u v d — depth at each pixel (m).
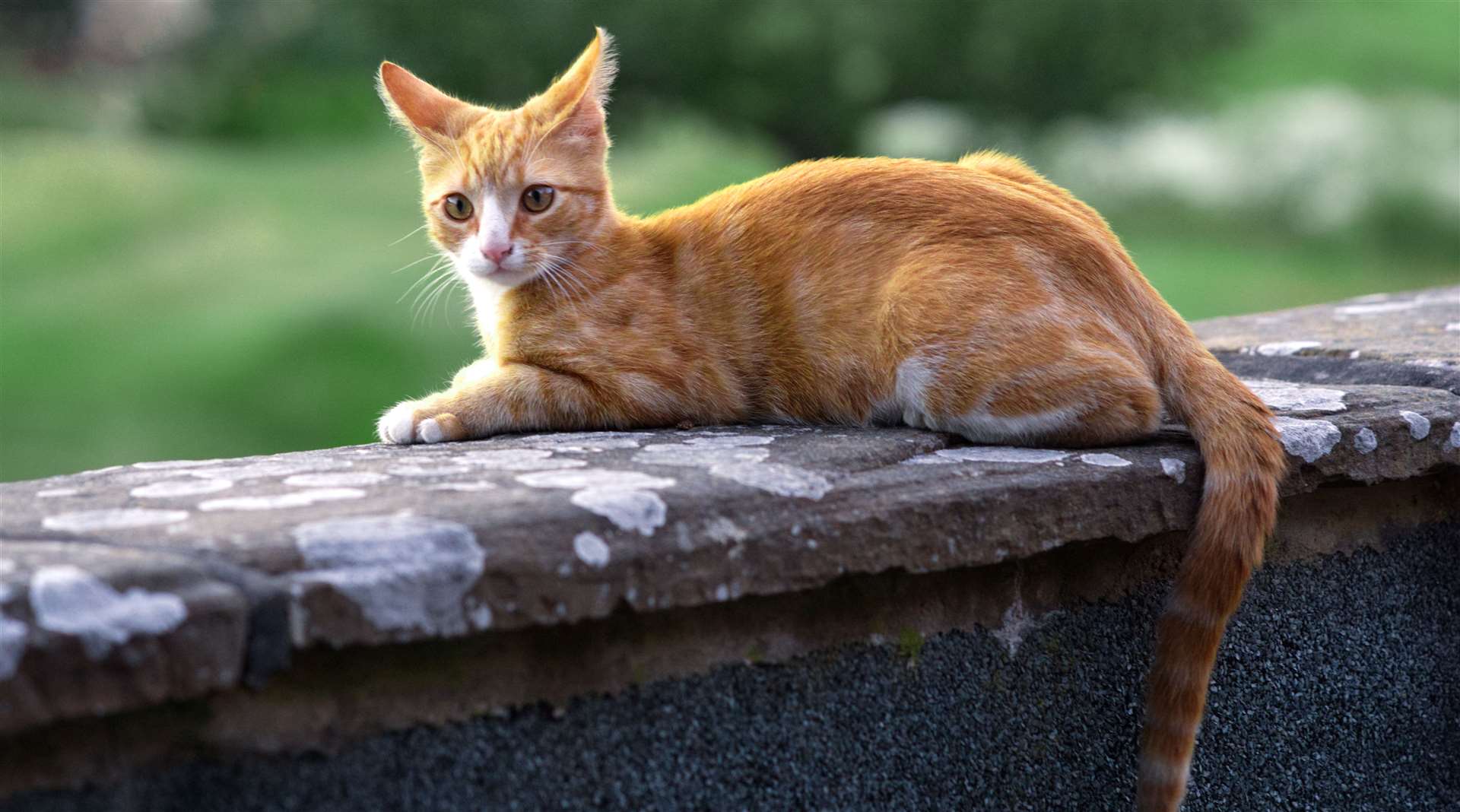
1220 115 19.03
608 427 2.72
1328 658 2.55
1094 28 14.64
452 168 2.89
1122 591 2.30
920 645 2.08
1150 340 2.47
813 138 15.21
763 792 1.94
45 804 1.45
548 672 1.75
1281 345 3.27
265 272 11.62
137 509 1.77
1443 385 2.85
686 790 1.87
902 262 2.56
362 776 1.63
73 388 9.80
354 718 1.62
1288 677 2.50
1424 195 18.05
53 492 1.89
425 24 13.49
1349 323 3.55
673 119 14.62
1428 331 3.32
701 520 1.79
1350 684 2.59
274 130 15.83
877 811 2.06
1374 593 2.61
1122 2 14.58
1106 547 2.26
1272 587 2.46
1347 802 2.61
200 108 16.11
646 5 13.59
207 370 10.05
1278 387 2.81
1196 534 2.18
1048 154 16.64
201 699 1.52
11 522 1.70
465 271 2.91
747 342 2.75
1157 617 2.34
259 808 1.57
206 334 10.51
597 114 2.95
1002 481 2.06
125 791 1.49
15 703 1.35
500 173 2.80
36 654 1.36
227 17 16.41
